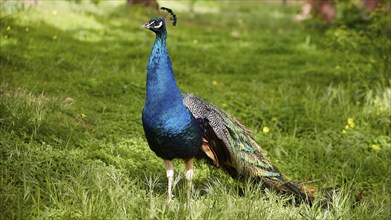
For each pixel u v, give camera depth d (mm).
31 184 8719
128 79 15125
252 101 14852
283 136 13070
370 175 11297
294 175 11000
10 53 15422
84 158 10070
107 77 15086
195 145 8844
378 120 13797
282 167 11297
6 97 11391
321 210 9070
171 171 8969
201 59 19875
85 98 13734
